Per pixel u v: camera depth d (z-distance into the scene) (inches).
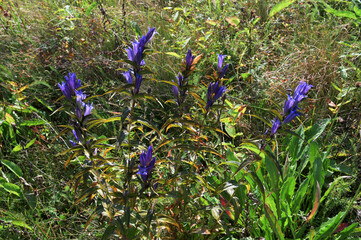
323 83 152.7
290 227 106.0
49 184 121.0
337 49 167.3
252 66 165.0
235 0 202.5
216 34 182.1
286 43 177.6
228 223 107.7
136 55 70.4
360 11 140.3
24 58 170.9
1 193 116.4
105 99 152.2
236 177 110.4
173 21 182.5
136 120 75.9
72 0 219.5
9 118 134.7
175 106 153.4
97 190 81.6
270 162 105.1
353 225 96.3
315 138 123.9
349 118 133.9
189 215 101.9
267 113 147.6
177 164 89.4
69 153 127.1
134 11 198.7
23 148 131.0
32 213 110.0
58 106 160.4
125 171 85.0
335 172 127.4
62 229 107.6
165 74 164.7
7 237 100.2
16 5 206.4
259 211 111.5
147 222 76.8
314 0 193.2
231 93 156.5
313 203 109.7
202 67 165.5
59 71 166.4
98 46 175.3
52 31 184.1
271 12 159.6
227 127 123.2
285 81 147.3
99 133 142.6
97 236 102.8
